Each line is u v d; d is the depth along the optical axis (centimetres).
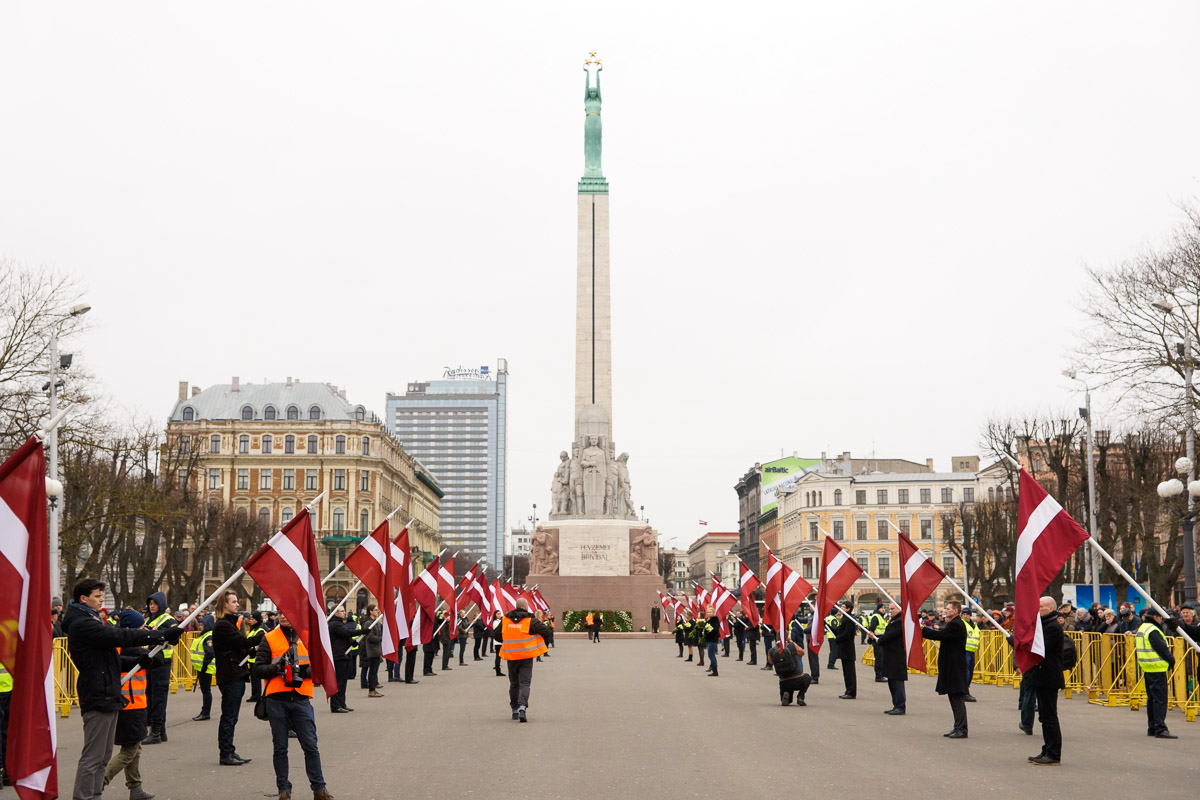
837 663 4712
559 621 7519
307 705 1488
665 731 2170
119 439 6331
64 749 2022
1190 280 3925
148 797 1521
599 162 8525
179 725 2420
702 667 4197
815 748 1928
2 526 1095
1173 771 1688
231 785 1625
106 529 6400
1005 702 2805
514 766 1747
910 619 2364
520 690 2370
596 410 8081
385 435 12838
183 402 12825
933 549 11075
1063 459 5891
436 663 4753
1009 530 6938
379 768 1747
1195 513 3250
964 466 14688
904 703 2484
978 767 1720
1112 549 5391
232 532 8606
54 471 3634
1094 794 1490
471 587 4631
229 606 1830
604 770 1700
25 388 4509
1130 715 2517
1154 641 2116
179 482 7400
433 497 17238
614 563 7631
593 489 7875
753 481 18225
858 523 13738
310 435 12225
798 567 14300
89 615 1368
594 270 8275
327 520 12119
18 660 1092
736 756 1834
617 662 4522
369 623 3012
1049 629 1775
